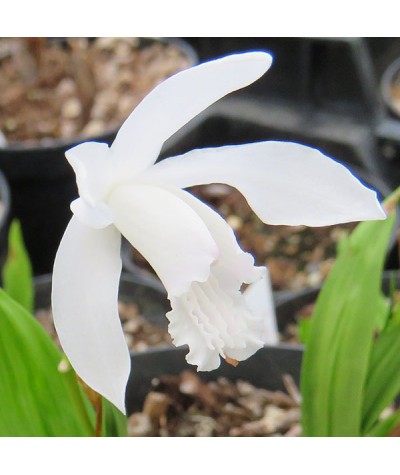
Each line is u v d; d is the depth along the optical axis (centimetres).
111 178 11
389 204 13
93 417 13
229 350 11
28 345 12
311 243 26
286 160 11
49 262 28
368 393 14
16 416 13
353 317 13
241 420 17
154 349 18
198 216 11
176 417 17
